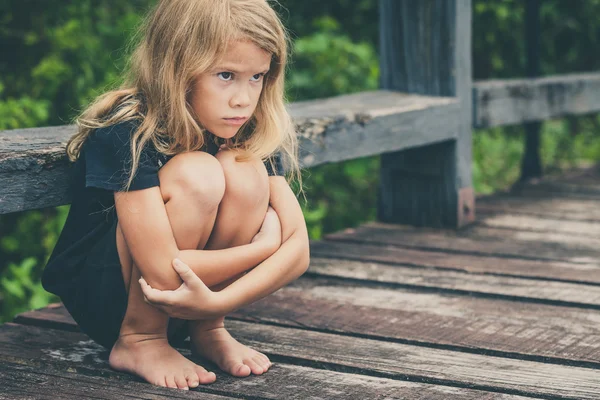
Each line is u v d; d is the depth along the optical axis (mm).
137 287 2209
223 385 2279
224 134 2150
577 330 2814
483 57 7938
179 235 2111
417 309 3059
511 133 8570
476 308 3082
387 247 4094
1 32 6258
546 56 8531
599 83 6027
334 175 6543
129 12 6910
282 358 2523
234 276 2197
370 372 2412
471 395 2246
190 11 2068
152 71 2141
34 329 2766
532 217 4855
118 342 2340
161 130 2145
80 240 2279
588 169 6699
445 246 4094
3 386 2232
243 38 2055
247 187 2197
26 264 5020
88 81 6090
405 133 4051
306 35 7383
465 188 4523
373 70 6570
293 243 2287
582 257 3877
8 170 2346
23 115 5230
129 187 2080
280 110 2303
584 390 2281
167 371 2262
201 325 2434
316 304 3104
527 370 2438
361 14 7641
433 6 4355
